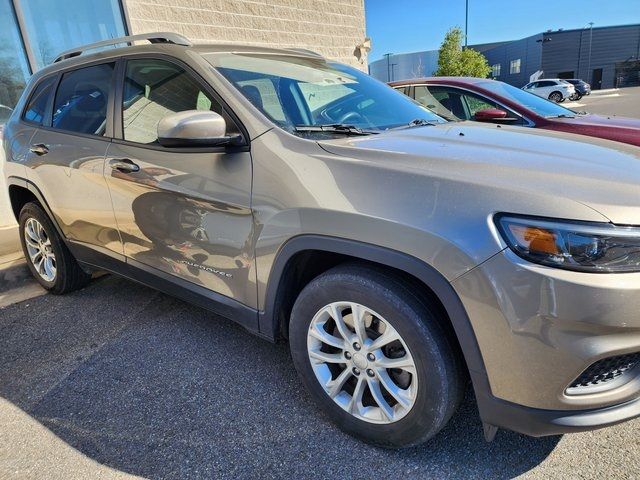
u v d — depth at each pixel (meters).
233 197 2.09
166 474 1.87
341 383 1.97
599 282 1.38
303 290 1.99
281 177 1.94
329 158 1.87
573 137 2.39
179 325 3.06
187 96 2.38
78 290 3.66
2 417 2.24
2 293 3.71
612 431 1.98
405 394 1.79
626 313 1.39
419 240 1.58
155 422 2.17
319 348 2.03
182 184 2.28
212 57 2.44
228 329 2.99
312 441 2.01
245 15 7.56
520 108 4.68
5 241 4.58
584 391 1.53
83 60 3.03
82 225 3.03
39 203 3.40
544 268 1.42
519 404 1.55
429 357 1.67
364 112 2.65
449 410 1.72
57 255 3.41
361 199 1.72
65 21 5.78
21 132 3.40
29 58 5.54
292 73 2.66
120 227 2.74
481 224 1.50
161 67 2.52
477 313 1.52
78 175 2.88
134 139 2.58
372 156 1.83
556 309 1.41
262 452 1.97
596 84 52.78
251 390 2.37
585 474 1.78
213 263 2.28
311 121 2.31
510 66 58.75
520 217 1.46
